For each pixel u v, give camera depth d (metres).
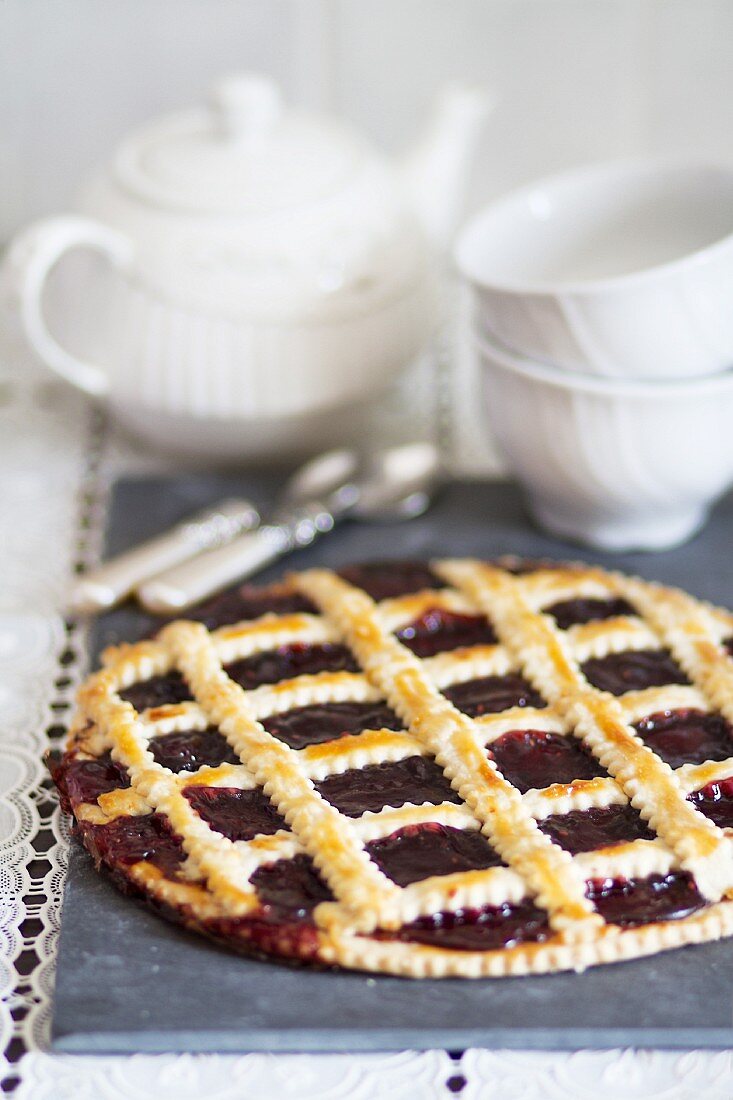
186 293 1.07
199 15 1.23
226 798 0.94
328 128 1.12
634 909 0.91
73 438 1.16
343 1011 0.89
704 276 1.00
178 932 0.91
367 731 0.96
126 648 1.00
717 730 0.96
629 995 0.89
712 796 0.94
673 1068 0.88
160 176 1.08
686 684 0.98
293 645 1.00
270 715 0.97
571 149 1.28
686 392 1.02
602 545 1.08
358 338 1.09
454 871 0.91
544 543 1.08
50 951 0.91
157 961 0.90
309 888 0.91
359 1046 0.88
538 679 0.98
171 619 1.02
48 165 1.26
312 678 0.98
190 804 0.93
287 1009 0.89
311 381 1.08
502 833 0.92
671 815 0.92
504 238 1.08
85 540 1.09
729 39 1.24
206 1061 0.88
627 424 1.03
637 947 0.90
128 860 0.92
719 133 1.27
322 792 0.94
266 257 1.07
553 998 0.89
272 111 1.09
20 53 1.23
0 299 1.07
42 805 0.96
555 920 0.90
